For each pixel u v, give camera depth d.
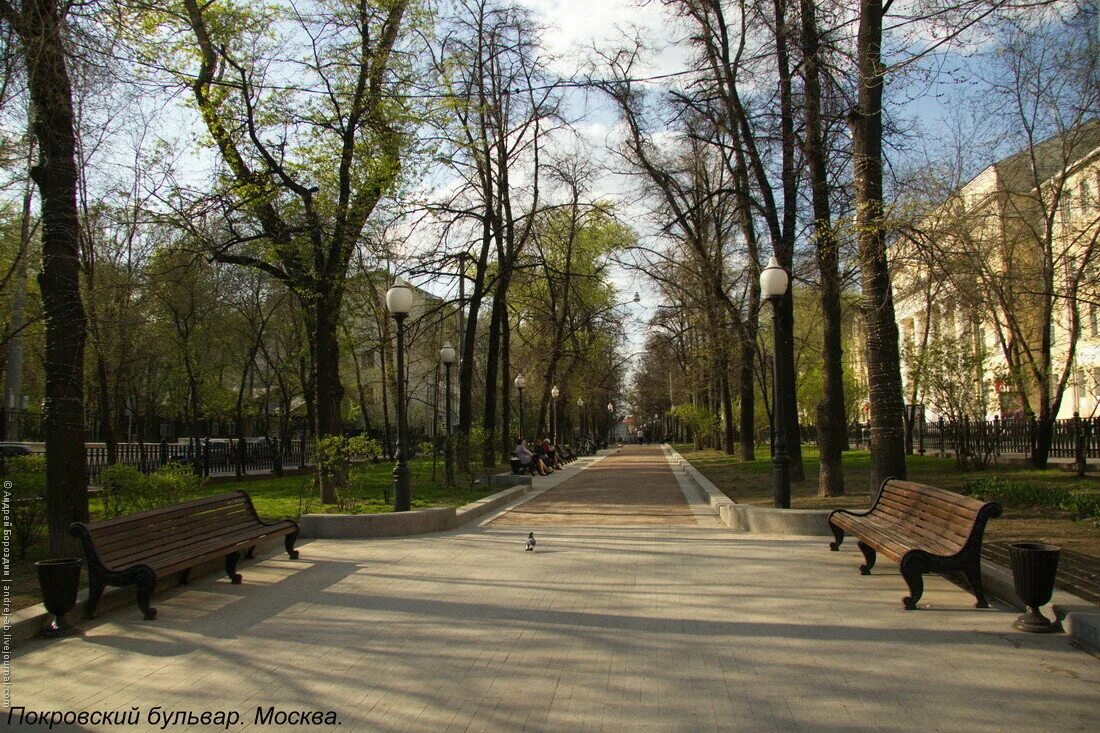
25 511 9.74
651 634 6.02
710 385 39.00
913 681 4.89
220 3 14.27
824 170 15.63
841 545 9.90
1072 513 11.50
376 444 16.81
